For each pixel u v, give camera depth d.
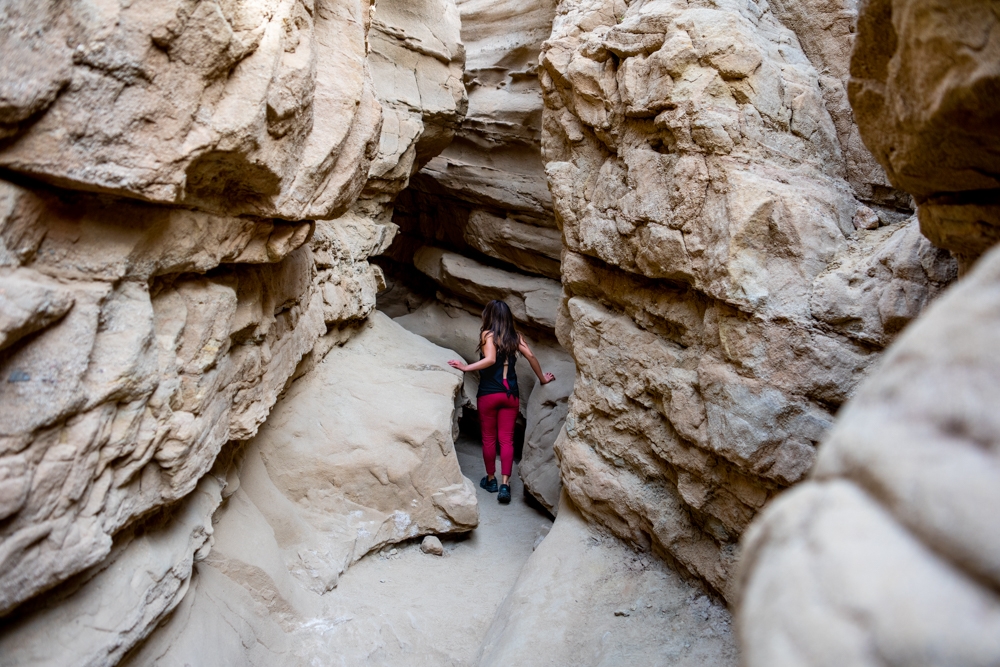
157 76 1.76
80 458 1.73
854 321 2.78
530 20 7.29
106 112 1.67
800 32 3.62
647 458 3.81
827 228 3.04
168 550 2.42
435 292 8.59
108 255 1.84
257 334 2.97
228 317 2.52
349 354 5.31
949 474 0.59
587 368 4.25
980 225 1.70
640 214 3.55
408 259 9.04
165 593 2.38
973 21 1.21
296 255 3.45
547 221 7.06
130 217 1.91
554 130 4.43
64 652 1.87
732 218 3.04
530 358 6.17
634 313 3.91
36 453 1.61
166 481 2.26
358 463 4.33
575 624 3.47
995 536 0.55
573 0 4.42
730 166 3.15
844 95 3.41
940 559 0.58
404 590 4.09
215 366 2.49
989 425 0.59
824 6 3.52
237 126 2.03
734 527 3.24
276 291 3.16
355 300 5.29
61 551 1.70
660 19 3.47
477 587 4.27
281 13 2.21
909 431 0.64
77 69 1.58
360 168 3.08
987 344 0.62
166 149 1.83
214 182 2.20
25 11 1.43
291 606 3.48
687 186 3.26
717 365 3.18
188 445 2.27
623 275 3.98
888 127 1.73
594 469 4.12
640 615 3.44
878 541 0.62
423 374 5.34
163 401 2.08
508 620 3.64
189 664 2.56
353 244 5.53
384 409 4.70
